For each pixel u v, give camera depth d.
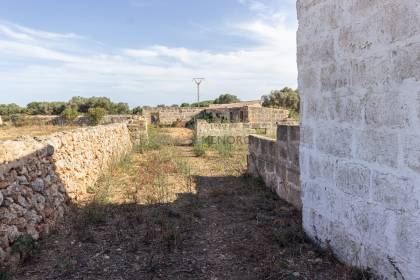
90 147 8.47
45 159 5.57
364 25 3.09
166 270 3.74
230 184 7.72
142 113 32.59
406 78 2.63
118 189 7.50
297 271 3.57
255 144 8.02
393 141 2.80
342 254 3.62
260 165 7.71
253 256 3.99
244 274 3.60
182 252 4.18
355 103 3.28
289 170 5.96
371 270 3.14
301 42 4.30
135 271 3.73
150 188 7.44
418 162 2.56
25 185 4.61
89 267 3.82
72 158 6.90
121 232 4.81
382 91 2.90
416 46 2.53
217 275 3.61
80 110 44.94
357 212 3.32
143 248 4.30
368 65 3.06
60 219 5.36
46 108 44.72
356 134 3.29
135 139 15.29
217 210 5.84
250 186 7.36
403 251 2.74
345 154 3.48
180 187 7.52
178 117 31.83
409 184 2.65
